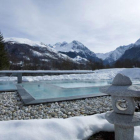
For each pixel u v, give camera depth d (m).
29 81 10.86
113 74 15.20
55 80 11.96
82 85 9.02
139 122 1.35
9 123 1.57
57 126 1.57
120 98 1.48
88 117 1.93
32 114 2.81
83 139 1.55
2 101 4.03
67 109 3.13
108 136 1.67
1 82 9.73
